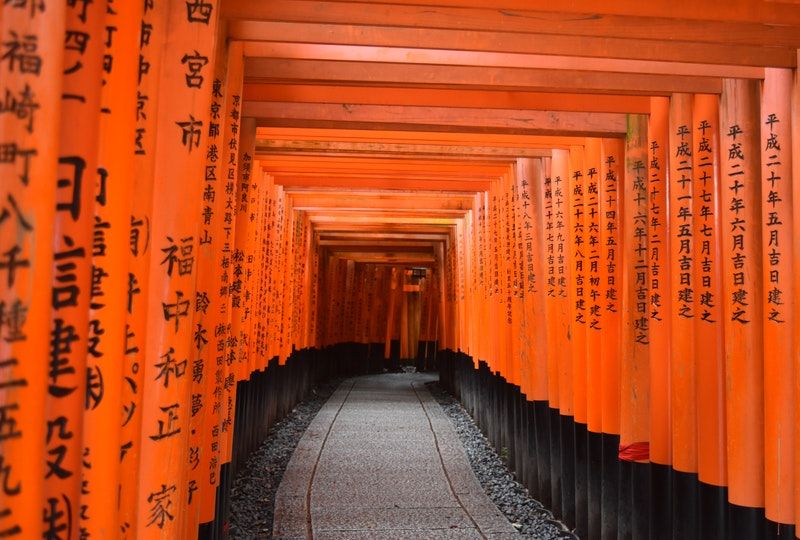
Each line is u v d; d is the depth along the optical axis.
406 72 4.43
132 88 2.02
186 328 2.51
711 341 4.11
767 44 3.61
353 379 21.00
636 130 5.12
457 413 13.01
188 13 2.55
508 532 6.08
